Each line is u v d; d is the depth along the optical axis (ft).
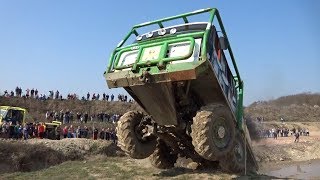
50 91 153.48
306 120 217.15
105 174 35.68
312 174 58.95
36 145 64.59
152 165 36.83
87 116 125.49
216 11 29.58
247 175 32.73
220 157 28.78
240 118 35.24
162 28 30.14
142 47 29.32
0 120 82.23
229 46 32.58
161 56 27.81
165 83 27.58
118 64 30.07
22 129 77.61
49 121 118.42
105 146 72.43
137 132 32.45
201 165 35.68
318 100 242.58
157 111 30.04
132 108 159.33
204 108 28.30
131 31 31.86
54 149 65.62
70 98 155.22
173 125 30.86
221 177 30.83
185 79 26.76
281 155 91.86
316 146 105.60
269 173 60.29
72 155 66.49
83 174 36.68
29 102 142.72
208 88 30.01
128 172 35.83
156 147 35.53
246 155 37.55
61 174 38.09
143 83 27.91
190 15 30.19
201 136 27.14
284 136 152.25
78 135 93.61
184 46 27.81
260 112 214.28
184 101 29.71
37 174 39.50
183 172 33.83
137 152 32.12
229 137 29.17
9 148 60.95
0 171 57.00
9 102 138.51
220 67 30.73
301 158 95.55
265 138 93.04
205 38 27.22
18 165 59.62
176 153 36.06
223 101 31.09
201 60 26.61
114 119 130.82
